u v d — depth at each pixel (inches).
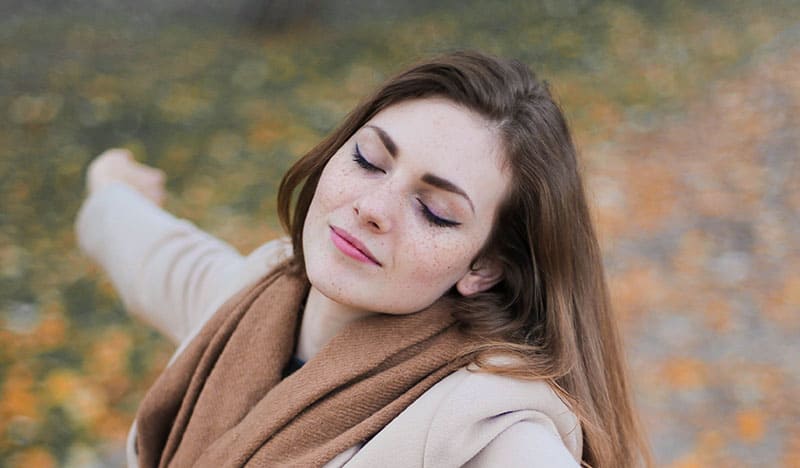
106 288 169.8
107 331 157.0
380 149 53.8
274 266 68.7
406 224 53.1
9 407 132.6
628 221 217.5
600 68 335.0
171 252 78.6
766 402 155.3
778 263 197.8
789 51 324.2
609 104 297.9
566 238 56.9
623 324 175.9
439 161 52.6
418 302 54.9
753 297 186.4
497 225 55.8
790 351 168.9
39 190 205.6
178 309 76.5
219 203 214.8
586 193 60.2
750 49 339.3
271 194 221.8
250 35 360.5
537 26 382.3
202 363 63.2
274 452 54.7
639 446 70.0
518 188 55.2
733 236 210.7
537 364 54.7
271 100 285.3
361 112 57.7
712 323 177.6
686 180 239.1
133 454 69.2
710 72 322.0
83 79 276.1
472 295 57.7
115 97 264.1
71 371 144.0
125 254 81.3
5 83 264.2
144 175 92.7
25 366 143.5
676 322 177.5
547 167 55.3
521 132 54.3
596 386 59.7
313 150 62.1
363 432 52.9
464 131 53.4
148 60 307.1
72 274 173.8
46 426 131.3
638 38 365.7
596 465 58.7
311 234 55.9
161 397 65.0
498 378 52.7
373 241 53.2
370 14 401.1
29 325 154.6
